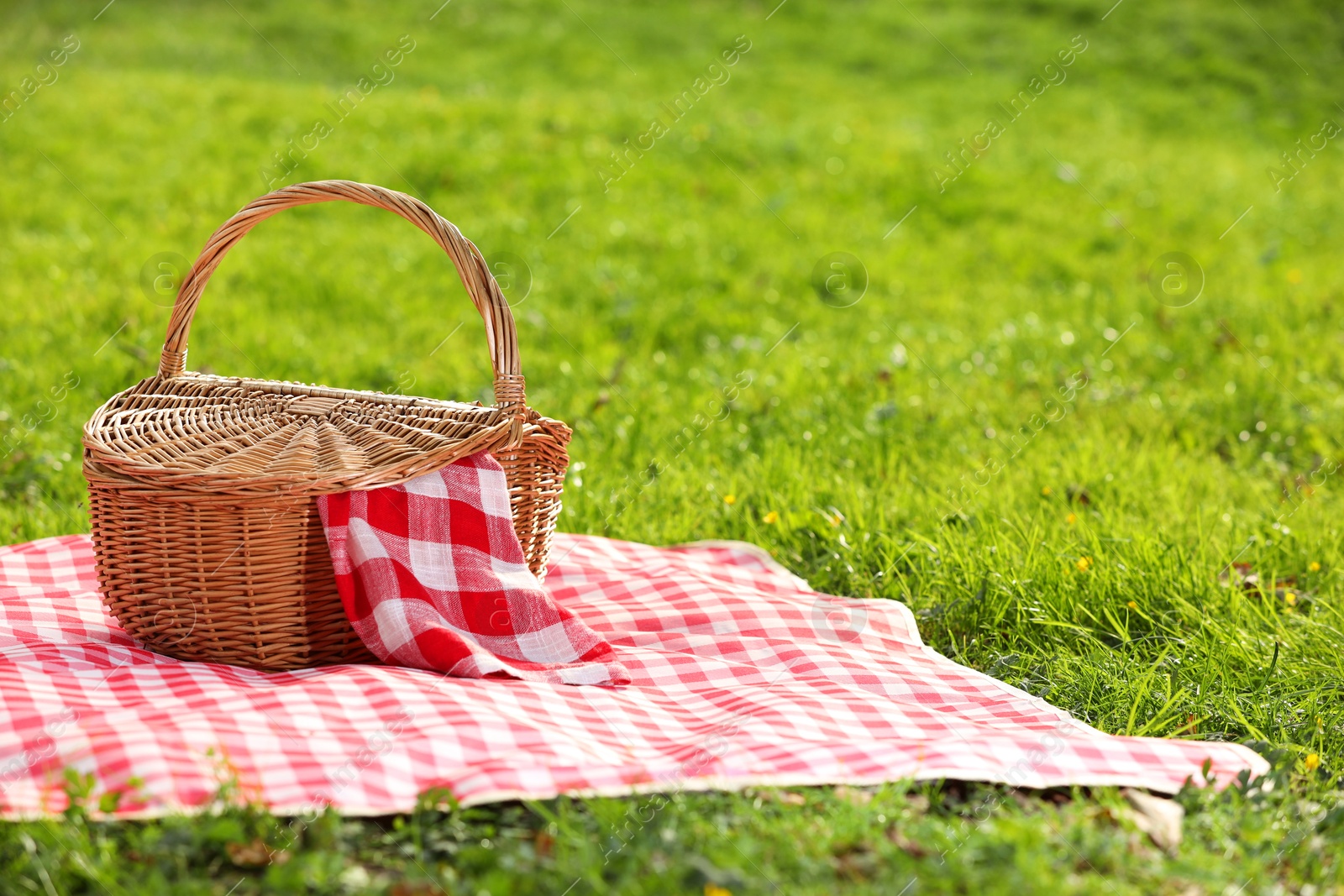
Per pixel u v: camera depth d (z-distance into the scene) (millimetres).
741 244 7246
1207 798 1870
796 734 2039
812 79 12039
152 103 9078
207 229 6852
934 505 3473
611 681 2293
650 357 5449
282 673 2207
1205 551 3123
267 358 4922
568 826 1682
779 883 1568
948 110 11242
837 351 5391
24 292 5566
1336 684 2465
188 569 2195
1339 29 13922
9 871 1545
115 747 1733
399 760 1787
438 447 2324
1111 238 7777
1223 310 6051
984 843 1651
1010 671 2613
